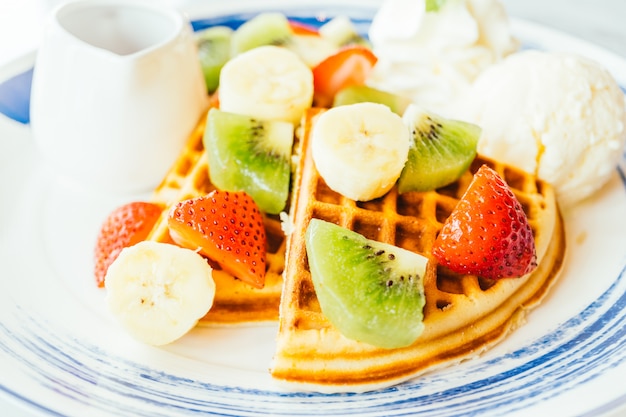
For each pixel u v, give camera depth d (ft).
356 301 1.09
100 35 1.39
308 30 1.61
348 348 1.11
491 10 1.46
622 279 1.24
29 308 1.21
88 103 1.31
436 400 1.09
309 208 1.18
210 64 1.51
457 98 1.45
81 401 1.09
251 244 1.18
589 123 1.30
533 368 1.13
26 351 1.14
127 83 1.30
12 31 1.83
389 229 1.17
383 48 1.48
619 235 1.31
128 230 1.26
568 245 1.30
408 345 1.10
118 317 1.15
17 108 1.44
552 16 1.84
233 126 1.29
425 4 1.43
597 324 1.18
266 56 1.37
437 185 1.23
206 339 1.19
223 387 1.13
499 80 1.34
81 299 1.23
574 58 1.33
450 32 1.43
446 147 1.23
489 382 1.11
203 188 1.29
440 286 1.17
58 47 1.31
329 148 1.18
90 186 1.37
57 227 1.33
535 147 1.31
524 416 1.06
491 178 1.15
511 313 1.18
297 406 1.10
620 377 1.09
